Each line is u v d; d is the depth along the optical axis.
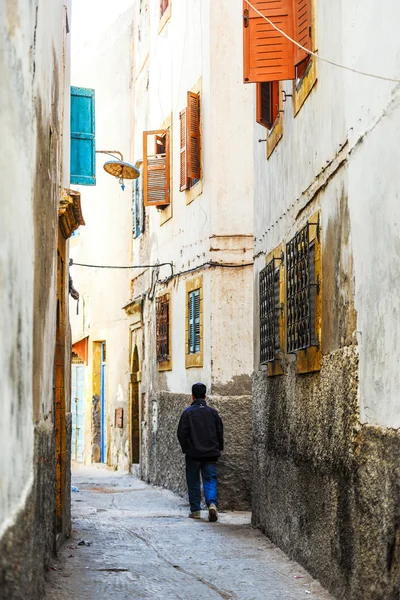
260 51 9.07
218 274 14.90
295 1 8.98
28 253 5.64
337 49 7.56
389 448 5.91
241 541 10.47
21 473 5.27
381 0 6.29
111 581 8.00
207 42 15.41
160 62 19.34
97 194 25.89
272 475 10.30
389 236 6.06
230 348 14.76
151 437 19.42
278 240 10.27
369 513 6.31
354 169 7.00
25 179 5.51
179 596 7.46
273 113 10.57
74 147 13.59
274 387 10.34
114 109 24.52
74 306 28.80
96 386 25.97
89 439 26.12
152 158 18.33
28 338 5.62
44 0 6.61
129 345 22.42
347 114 7.22
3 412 4.70
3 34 4.88
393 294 5.96
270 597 7.38
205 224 15.27
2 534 4.67
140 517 13.32
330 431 7.57
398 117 5.88
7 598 4.79
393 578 5.73
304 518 8.55
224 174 15.04
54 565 8.49
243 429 14.50
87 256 26.95
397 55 5.91
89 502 15.50
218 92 15.16
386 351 6.10
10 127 5.05
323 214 8.09
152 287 19.55
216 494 13.99
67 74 11.12
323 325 8.01
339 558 7.13
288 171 9.73
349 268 7.13
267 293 10.71
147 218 20.52
